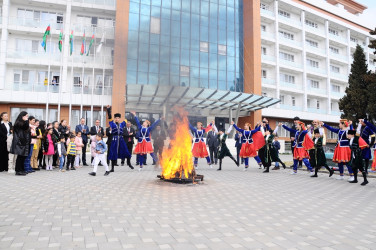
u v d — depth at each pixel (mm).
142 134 10688
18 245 2992
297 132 10812
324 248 3127
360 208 5176
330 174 9930
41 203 4980
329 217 4500
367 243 3320
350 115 26688
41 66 26031
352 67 28047
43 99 25281
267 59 34344
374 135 8727
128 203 5109
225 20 30406
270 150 11352
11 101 24688
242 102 25875
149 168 11570
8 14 25312
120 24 23453
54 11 27125
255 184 7820
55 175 8820
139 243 3129
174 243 3162
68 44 26234
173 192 6273
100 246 3006
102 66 26578
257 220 4215
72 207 4727
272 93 35094
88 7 26797
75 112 26484
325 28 40875
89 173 8945
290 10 38344
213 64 28766
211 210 4746
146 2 24406
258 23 32156
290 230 3762
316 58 40719
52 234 3367
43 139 9992
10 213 4289
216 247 3070
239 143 14750
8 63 25250
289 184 8000
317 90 38906
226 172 10883
